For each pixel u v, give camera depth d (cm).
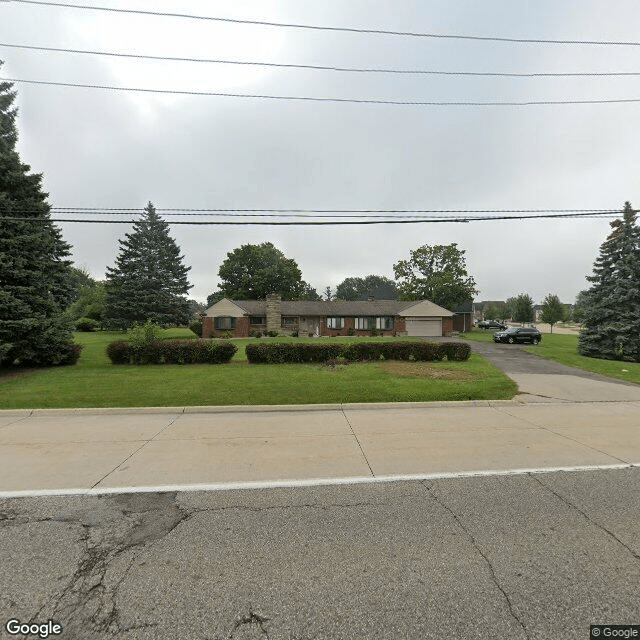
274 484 432
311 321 3806
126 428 676
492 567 280
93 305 4194
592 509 371
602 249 2173
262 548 306
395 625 227
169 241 4588
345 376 1176
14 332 1272
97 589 257
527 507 374
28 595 251
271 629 224
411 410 812
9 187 1373
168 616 234
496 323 5559
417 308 3803
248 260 5797
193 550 303
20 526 339
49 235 1502
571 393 980
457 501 388
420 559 291
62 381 1095
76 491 414
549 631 222
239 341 3006
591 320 2138
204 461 508
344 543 313
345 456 528
